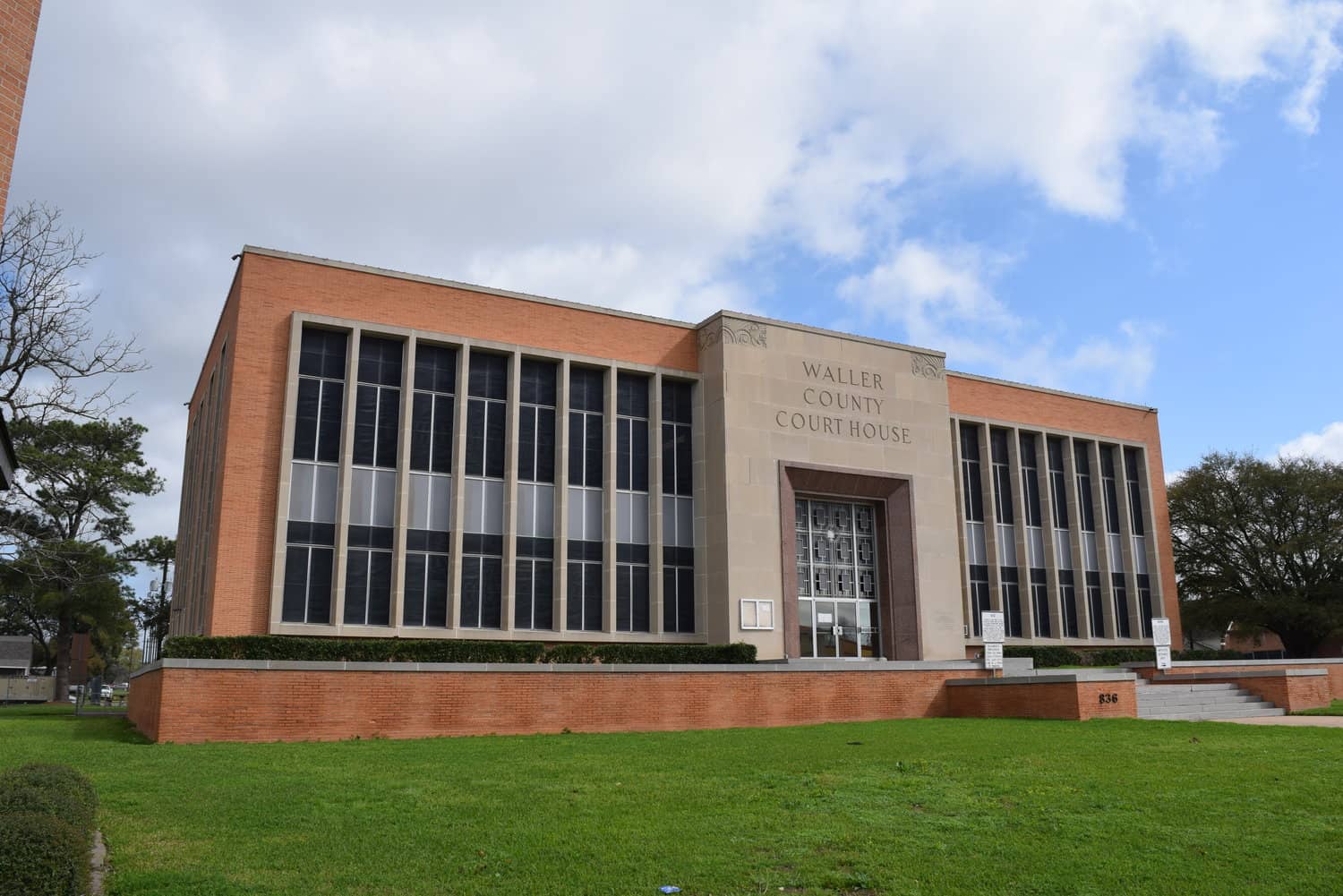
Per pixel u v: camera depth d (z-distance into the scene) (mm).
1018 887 8672
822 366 35812
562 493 32062
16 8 9539
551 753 17359
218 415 31828
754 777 14297
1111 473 46188
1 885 6555
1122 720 23203
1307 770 14555
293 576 28219
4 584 54844
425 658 25984
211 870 8984
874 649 35719
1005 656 34969
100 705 53438
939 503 37250
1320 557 55438
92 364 29875
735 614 32031
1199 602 58656
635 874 9023
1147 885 8688
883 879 8891
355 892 8391
